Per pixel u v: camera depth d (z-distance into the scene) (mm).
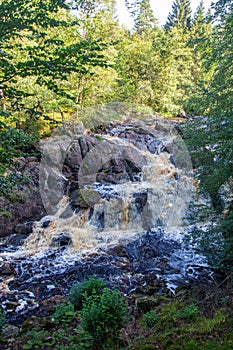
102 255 6793
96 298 3686
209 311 3611
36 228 8281
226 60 4809
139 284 5352
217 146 4641
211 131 4738
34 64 4895
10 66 4973
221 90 4738
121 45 16734
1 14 4668
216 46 4953
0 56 4957
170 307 3965
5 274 6250
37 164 9250
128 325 3547
